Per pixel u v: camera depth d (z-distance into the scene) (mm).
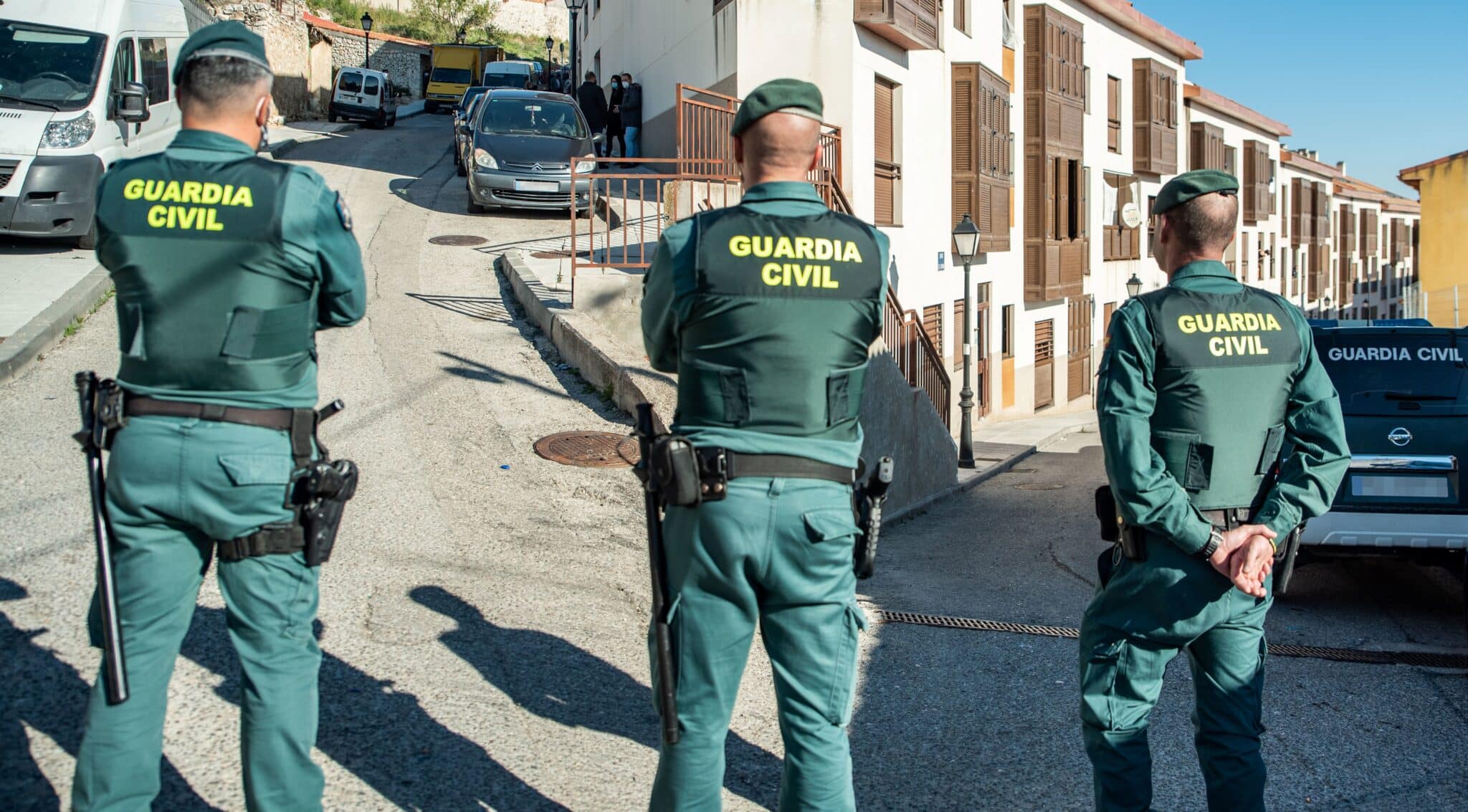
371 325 9281
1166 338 2811
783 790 2514
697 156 11250
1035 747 3963
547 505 5887
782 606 2418
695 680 2422
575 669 4094
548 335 9281
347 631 4137
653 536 2496
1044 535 9055
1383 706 4695
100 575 2342
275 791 2473
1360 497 6348
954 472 12234
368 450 6391
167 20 13102
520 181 14383
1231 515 2861
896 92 15594
